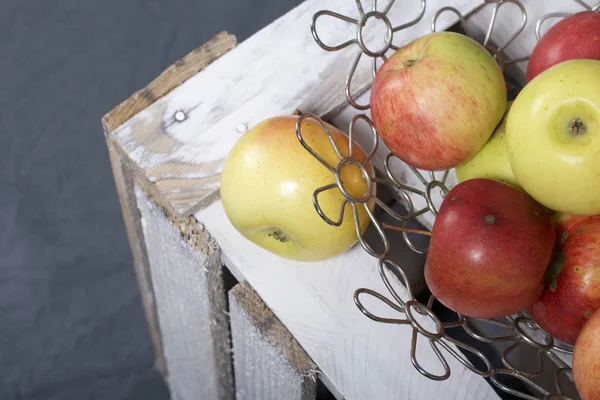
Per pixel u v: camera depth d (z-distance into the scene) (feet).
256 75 2.31
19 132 4.50
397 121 2.00
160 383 4.19
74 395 4.18
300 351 2.22
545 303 1.96
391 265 2.27
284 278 2.23
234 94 2.30
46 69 4.57
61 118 4.51
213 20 4.55
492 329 2.32
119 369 4.22
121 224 4.42
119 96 4.51
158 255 2.56
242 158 2.10
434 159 2.02
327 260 2.21
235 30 4.54
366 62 2.27
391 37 2.09
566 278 1.92
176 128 2.27
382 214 2.35
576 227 1.94
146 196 2.35
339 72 2.28
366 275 2.18
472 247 1.87
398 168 2.30
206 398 3.16
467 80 1.95
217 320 2.55
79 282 4.35
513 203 1.90
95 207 4.43
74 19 4.63
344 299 2.18
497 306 1.91
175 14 4.59
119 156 2.40
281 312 2.22
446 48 1.97
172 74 2.43
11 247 4.38
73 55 4.59
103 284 4.34
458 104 1.95
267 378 2.44
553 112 1.82
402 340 2.12
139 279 3.26
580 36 2.05
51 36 4.61
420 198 2.30
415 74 1.96
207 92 2.30
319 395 2.74
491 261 1.86
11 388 4.19
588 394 1.80
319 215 1.99
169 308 2.81
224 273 2.47
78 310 4.32
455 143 1.99
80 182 4.46
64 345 4.25
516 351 2.28
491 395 2.07
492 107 1.97
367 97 2.29
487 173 2.05
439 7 2.29
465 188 1.93
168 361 3.26
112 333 4.28
